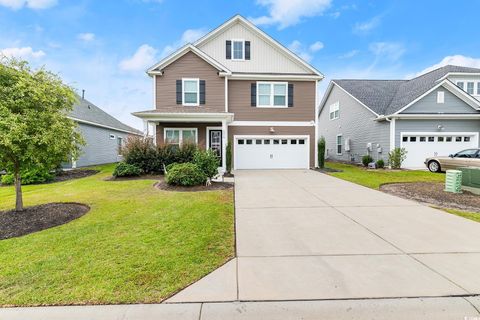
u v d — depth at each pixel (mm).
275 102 14469
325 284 2764
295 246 3789
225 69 13602
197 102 13758
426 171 12828
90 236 4148
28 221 4973
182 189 8328
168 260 3301
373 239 4043
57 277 2889
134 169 11039
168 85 13625
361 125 17094
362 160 16000
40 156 5066
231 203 6426
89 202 6520
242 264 3230
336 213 5551
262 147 14531
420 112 14047
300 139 14648
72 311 2338
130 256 3408
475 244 3816
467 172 7793
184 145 12070
